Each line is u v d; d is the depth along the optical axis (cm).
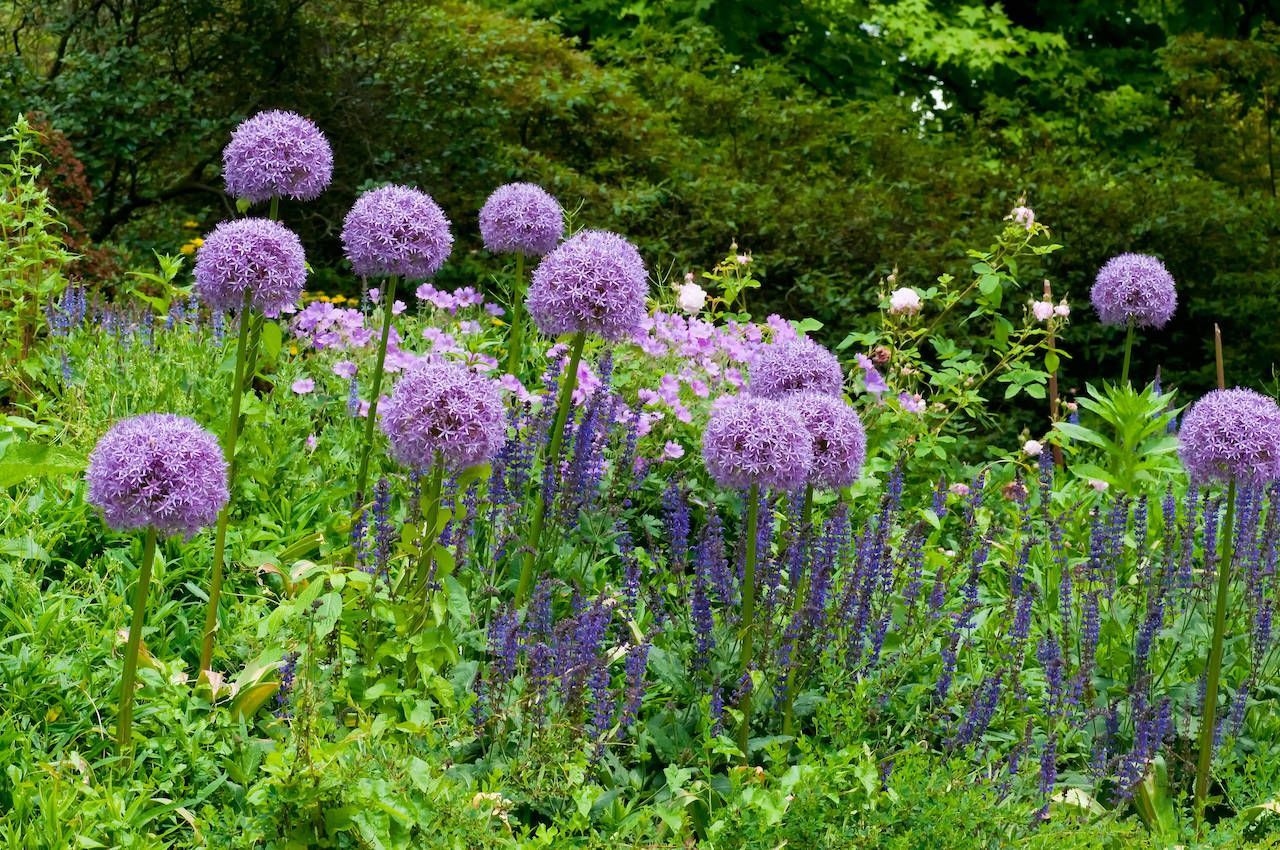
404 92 1165
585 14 1609
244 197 434
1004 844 365
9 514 457
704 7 1538
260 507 513
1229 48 1443
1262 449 415
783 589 462
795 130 1323
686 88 1355
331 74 1183
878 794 371
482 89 1225
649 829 348
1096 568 507
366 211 445
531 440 511
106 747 372
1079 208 1184
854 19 1633
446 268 1111
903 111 1367
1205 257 1202
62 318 634
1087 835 375
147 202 1177
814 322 679
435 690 386
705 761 381
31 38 1218
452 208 1164
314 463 548
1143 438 634
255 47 1148
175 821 352
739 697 408
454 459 398
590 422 465
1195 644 499
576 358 452
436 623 399
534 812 384
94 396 566
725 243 1155
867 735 426
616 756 394
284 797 325
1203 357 1224
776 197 1203
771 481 389
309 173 431
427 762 354
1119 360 1211
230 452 405
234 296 404
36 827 326
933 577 538
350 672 388
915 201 1221
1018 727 444
